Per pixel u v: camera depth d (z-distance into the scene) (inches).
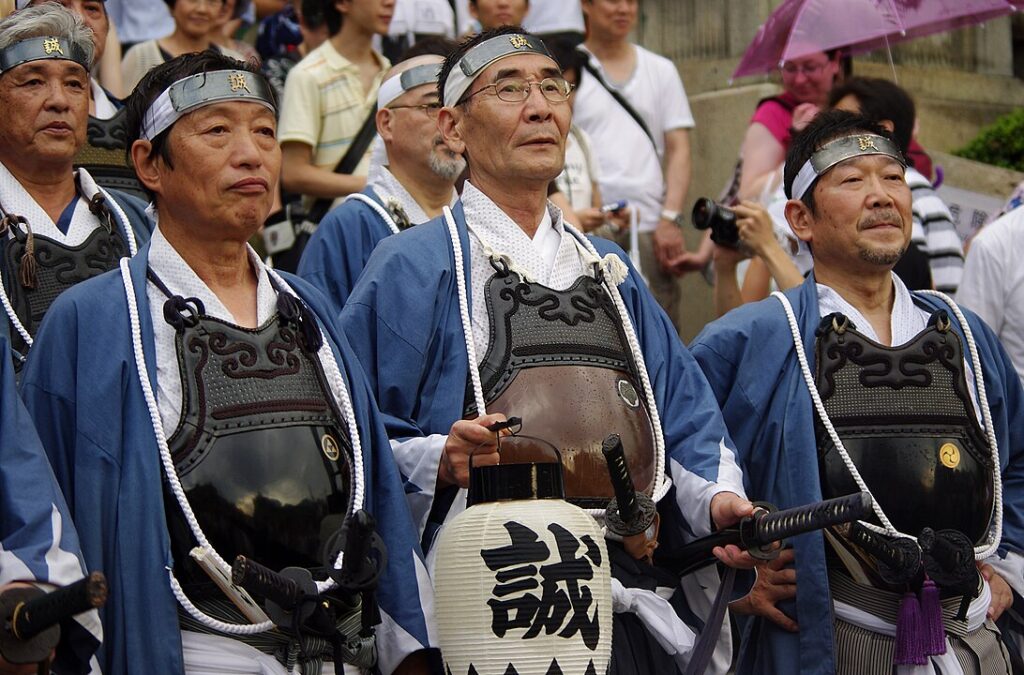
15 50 243.1
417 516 216.8
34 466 190.2
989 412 253.3
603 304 231.1
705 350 250.5
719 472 226.5
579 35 406.0
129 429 198.2
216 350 201.9
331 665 202.5
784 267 301.7
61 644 188.1
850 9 389.1
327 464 203.6
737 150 460.1
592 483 218.8
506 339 223.5
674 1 475.2
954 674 243.4
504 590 191.3
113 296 204.4
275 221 346.3
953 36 517.7
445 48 293.6
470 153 235.9
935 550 238.2
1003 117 506.6
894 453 243.1
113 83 358.0
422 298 225.6
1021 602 260.4
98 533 195.0
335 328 216.5
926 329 250.7
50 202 245.6
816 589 239.3
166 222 210.4
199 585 196.7
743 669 249.3
